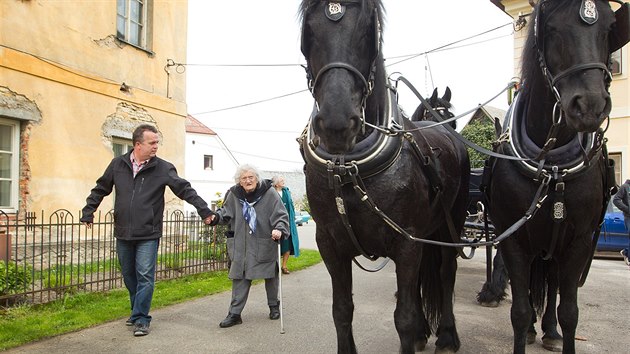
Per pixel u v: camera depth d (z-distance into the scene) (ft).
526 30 11.63
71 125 31.24
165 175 17.71
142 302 17.08
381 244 10.25
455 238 13.96
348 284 10.94
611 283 27.35
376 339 16.31
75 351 14.99
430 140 13.43
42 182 29.32
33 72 28.78
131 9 36.96
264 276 18.38
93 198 17.95
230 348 15.58
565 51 9.64
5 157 27.96
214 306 21.29
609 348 15.48
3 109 27.07
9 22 27.48
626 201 32.17
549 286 15.03
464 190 15.37
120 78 35.22
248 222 18.65
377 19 9.23
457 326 17.90
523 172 11.16
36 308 19.07
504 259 11.62
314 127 8.63
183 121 41.96
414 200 10.34
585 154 10.48
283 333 17.29
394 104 10.91
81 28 32.04
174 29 41.04
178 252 27.66
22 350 14.89
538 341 15.96
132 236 17.11
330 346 15.78
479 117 62.85
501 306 21.26
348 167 9.62
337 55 8.87
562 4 9.87
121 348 15.43
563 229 10.96
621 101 48.44
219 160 131.64
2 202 27.81
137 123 36.70
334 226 10.42
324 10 9.22
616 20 9.82
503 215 11.91
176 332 17.34
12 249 22.24
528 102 11.53
